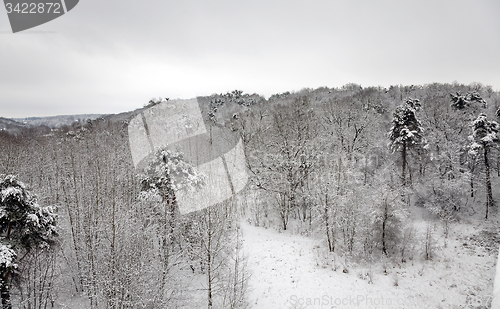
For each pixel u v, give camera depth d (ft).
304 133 106.93
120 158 108.78
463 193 102.27
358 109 142.82
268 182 94.48
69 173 100.58
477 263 64.59
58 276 55.67
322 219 71.31
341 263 64.39
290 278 58.08
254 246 69.77
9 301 40.14
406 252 68.59
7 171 87.66
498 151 99.60
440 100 177.17
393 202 70.38
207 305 49.98
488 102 182.50
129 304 38.63
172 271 53.42
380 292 54.34
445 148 114.93
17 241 41.04
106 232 43.88
